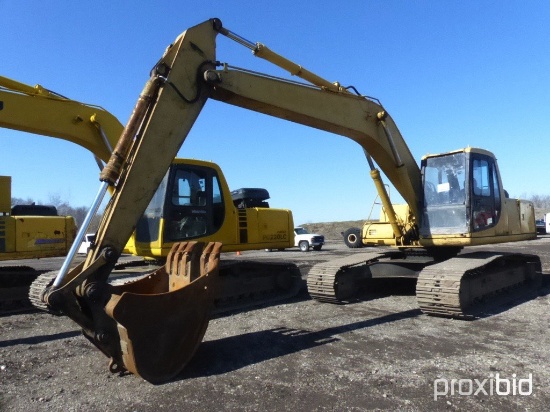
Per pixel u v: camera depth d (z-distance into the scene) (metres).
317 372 4.62
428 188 8.49
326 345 5.58
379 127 8.06
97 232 4.88
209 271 4.88
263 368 4.78
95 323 4.38
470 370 4.59
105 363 5.04
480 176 8.36
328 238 46.41
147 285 5.30
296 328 6.46
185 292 4.64
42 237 8.88
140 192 5.00
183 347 4.63
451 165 8.29
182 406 3.87
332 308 7.91
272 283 9.03
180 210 7.59
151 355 4.36
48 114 7.81
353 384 4.28
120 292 4.53
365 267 9.23
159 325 4.44
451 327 6.40
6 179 8.83
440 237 8.16
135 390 4.24
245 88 6.17
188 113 5.50
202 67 5.71
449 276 6.96
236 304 8.05
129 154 5.08
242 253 25.25
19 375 4.70
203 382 4.41
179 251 5.44
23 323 7.29
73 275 4.56
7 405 3.94
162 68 5.34
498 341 5.64
